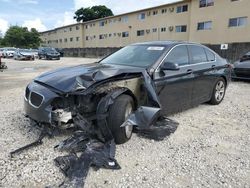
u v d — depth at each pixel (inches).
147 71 150.0
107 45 1680.6
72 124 131.0
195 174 108.5
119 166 112.0
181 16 1146.0
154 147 134.4
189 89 184.7
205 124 173.8
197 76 190.4
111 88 135.7
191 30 1091.9
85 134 134.3
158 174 108.0
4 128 156.8
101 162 113.0
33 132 150.1
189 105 191.6
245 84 365.1
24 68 625.0
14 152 122.1
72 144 127.1
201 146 136.9
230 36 942.4
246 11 879.1
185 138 147.8
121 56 181.6
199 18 1048.2
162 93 158.2
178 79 169.6
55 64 789.2
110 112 128.4
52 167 111.0
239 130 163.2
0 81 378.3
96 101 134.6
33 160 116.6
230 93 293.1
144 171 110.2
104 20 1669.5
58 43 2304.4
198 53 201.9
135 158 121.8
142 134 150.3
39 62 903.7
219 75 221.6
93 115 135.3
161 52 166.6
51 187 96.8
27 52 1070.4
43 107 129.2
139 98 151.7
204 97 210.5
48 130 139.0
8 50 1280.8
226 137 150.6
